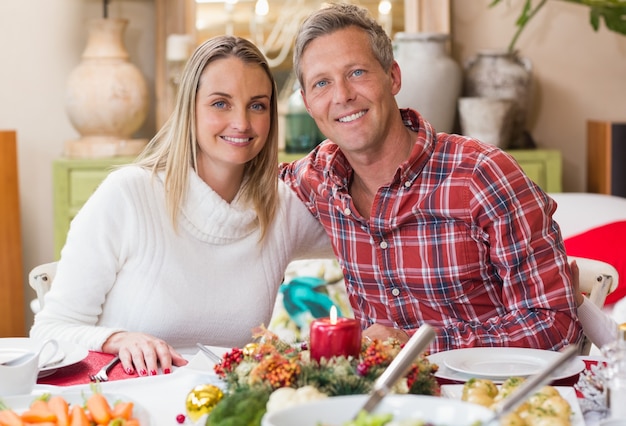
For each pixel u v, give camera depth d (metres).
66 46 3.90
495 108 3.61
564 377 1.47
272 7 3.81
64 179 3.53
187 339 1.98
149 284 1.94
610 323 1.88
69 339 1.82
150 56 3.92
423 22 3.84
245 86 1.93
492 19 3.96
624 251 3.10
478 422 1.02
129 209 1.94
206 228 1.98
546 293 1.85
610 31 4.00
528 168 3.66
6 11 3.84
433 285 1.98
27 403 1.32
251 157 1.97
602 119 4.04
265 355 1.27
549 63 4.00
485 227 1.92
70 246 1.94
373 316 2.06
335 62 1.91
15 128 3.90
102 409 1.23
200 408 1.26
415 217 1.97
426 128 1.98
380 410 1.06
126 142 3.63
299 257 2.20
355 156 1.98
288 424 1.04
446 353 1.65
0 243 3.56
